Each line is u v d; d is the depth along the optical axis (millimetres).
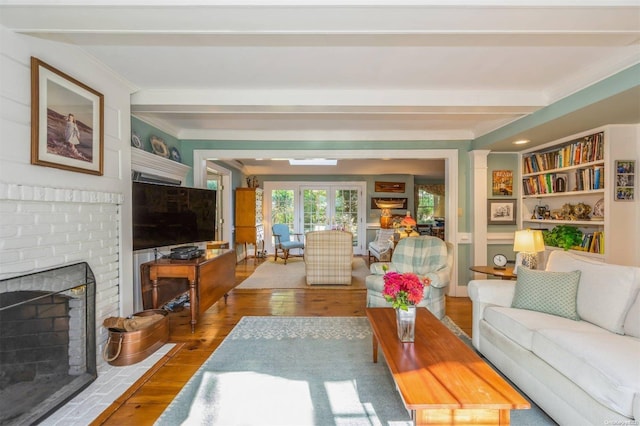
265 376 2207
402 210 8711
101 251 2357
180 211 3365
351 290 4652
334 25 1664
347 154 4383
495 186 4500
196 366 2357
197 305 3072
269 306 3879
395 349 1798
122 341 2354
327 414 1796
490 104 2938
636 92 2199
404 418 1758
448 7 1483
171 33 1745
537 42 1973
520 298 2336
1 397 1575
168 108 3045
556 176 3824
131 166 2965
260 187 8586
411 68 2445
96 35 1896
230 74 2566
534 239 3045
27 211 1746
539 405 1799
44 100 1828
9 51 1657
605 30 1679
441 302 3320
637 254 3023
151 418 1768
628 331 1796
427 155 4379
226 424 1716
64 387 1948
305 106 2967
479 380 1466
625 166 3014
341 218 8688
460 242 4414
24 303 1686
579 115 2736
